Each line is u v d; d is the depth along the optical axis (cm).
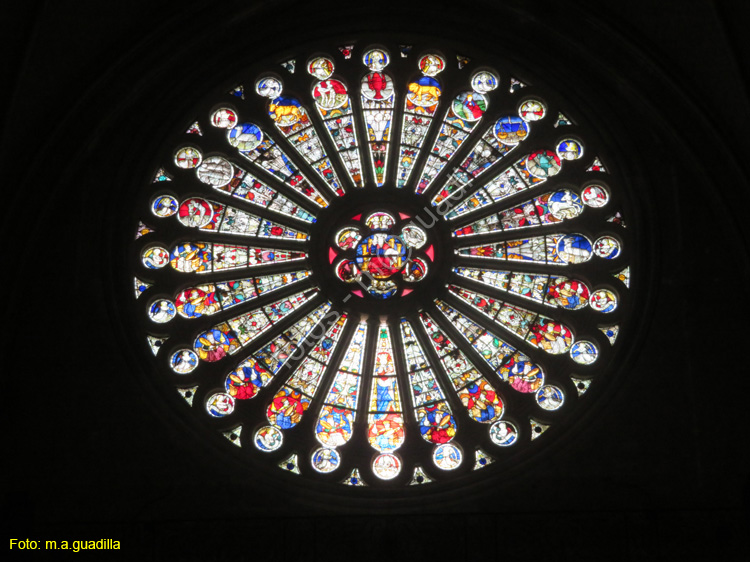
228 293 2625
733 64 2409
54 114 2538
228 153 2708
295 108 2783
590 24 2608
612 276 2592
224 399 2503
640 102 2639
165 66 2658
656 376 2459
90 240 2578
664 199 2603
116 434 2411
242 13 2664
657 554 2266
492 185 2727
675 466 2370
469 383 2538
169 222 2641
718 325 2491
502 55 2733
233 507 2350
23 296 2519
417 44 2777
